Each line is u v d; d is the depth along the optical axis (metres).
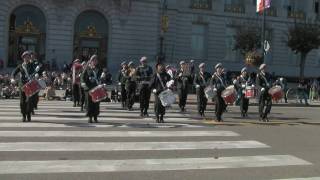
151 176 9.50
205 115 19.98
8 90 27.47
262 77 19.08
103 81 18.81
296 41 54.34
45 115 17.62
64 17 49.53
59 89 33.50
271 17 61.22
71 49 49.84
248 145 13.06
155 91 16.89
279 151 12.41
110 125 15.62
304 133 15.80
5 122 15.53
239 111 23.20
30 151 11.30
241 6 60.00
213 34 58.81
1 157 10.66
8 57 48.34
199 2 58.19
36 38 49.12
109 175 9.48
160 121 17.02
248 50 53.59
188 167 10.30
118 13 50.94
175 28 56.50
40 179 9.05
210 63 58.44
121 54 51.16
